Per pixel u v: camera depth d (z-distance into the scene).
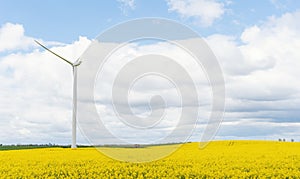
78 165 19.59
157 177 16.06
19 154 26.03
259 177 15.36
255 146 30.48
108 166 18.34
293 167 17.73
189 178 15.63
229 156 22.25
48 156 23.97
